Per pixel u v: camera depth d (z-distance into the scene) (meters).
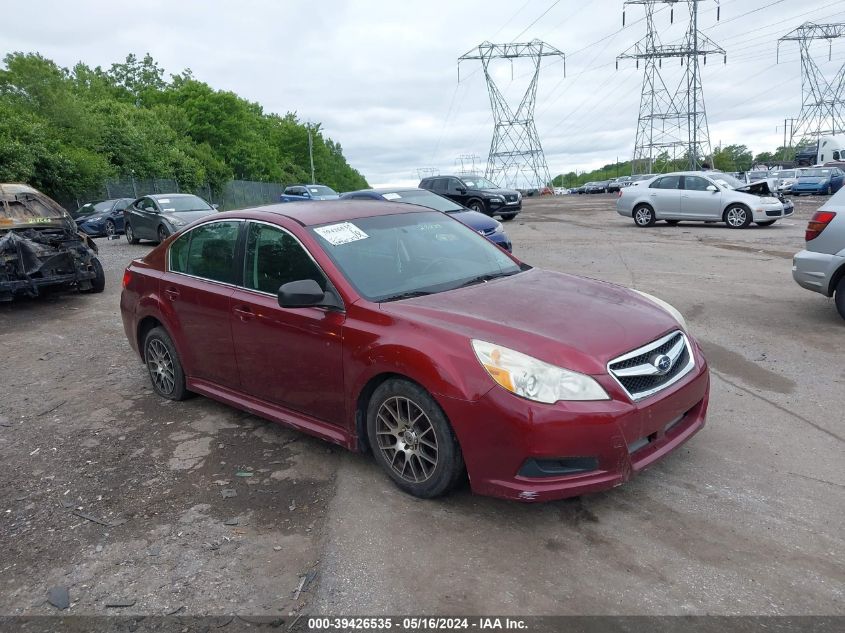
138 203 19.27
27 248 9.77
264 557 3.13
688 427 3.61
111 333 8.05
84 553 3.26
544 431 3.05
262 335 4.25
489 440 3.16
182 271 5.07
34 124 29.53
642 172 79.12
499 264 4.62
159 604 2.83
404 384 3.46
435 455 3.43
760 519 3.25
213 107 57.09
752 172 37.50
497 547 3.11
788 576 2.80
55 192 30.59
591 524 3.27
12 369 6.64
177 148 45.62
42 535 3.44
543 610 2.67
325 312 3.87
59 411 5.32
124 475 4.08
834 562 2.89
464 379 3.21
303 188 29.45
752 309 7.74
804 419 4.45
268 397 4.39
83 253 10.63
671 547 3.05
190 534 3.36
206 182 48.22
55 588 2.98
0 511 3.73
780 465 3.80
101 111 42.25
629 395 3.19
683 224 19.72
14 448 4.61
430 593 2.80
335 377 3.83
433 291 4.00
